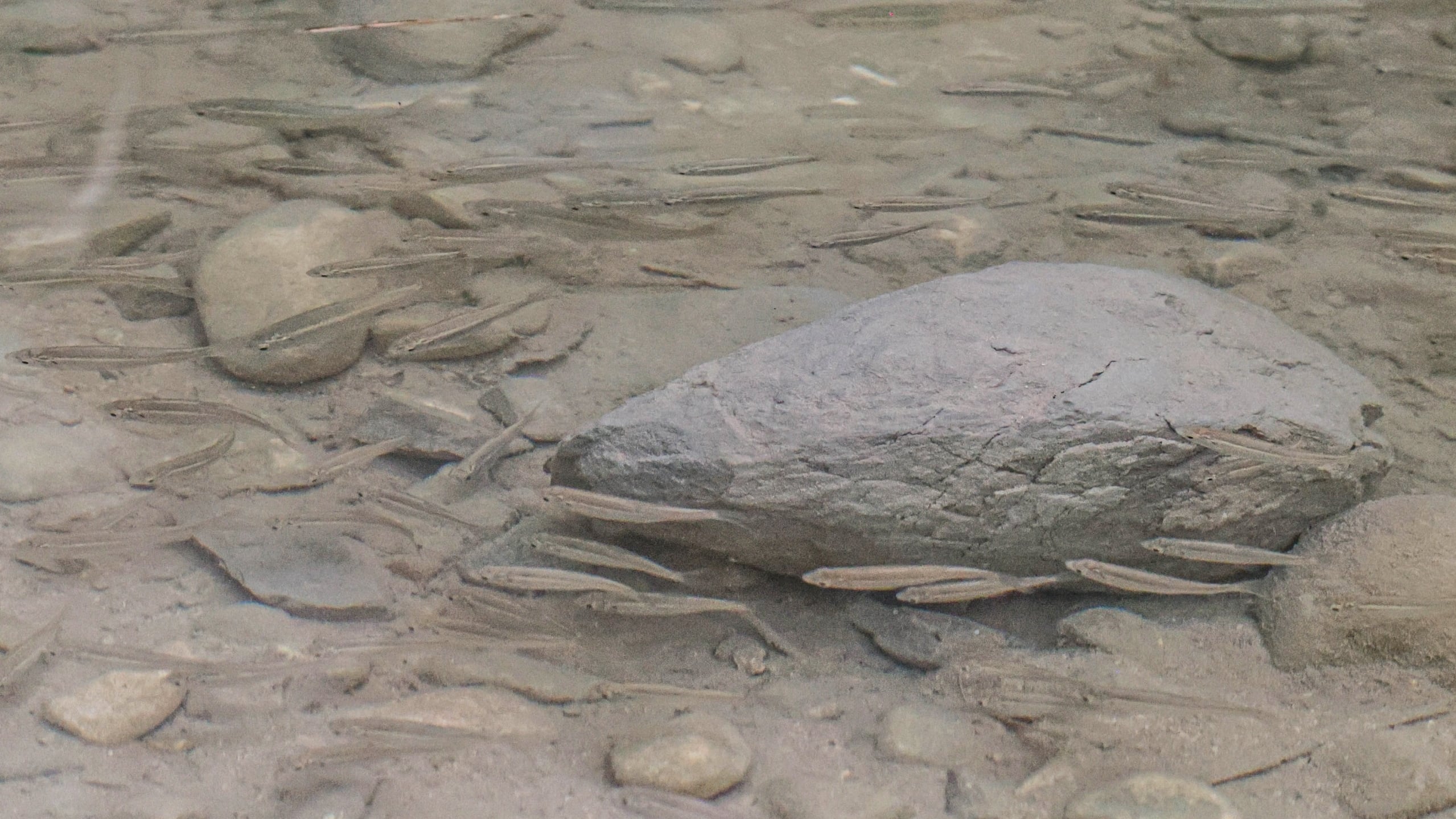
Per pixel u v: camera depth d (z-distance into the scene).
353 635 4.41
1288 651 4.13
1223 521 4.35
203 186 6.86
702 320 6.14
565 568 4.75
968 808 3.74
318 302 5.77
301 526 4.82
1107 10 10.08
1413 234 6.06
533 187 7.02
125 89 7.87
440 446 5.27
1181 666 4.16
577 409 5.55
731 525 4.44
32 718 3.91
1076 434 4.21
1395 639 4.04
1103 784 3.75
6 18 8.45
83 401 5.34
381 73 8.38
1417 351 5.93
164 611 4.43
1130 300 4.85
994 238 6.91
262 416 5.42
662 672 4.34
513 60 8.81
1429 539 4.19
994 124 8.35
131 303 5.95
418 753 3.91
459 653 4.30
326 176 6.98
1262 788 3.74
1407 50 9.38
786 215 7.16
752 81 8.81
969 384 4.35
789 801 3.74
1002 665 4.16
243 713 4.03
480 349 5.85
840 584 4.16
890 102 8.60
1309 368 4.71
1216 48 9.40
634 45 9.14
